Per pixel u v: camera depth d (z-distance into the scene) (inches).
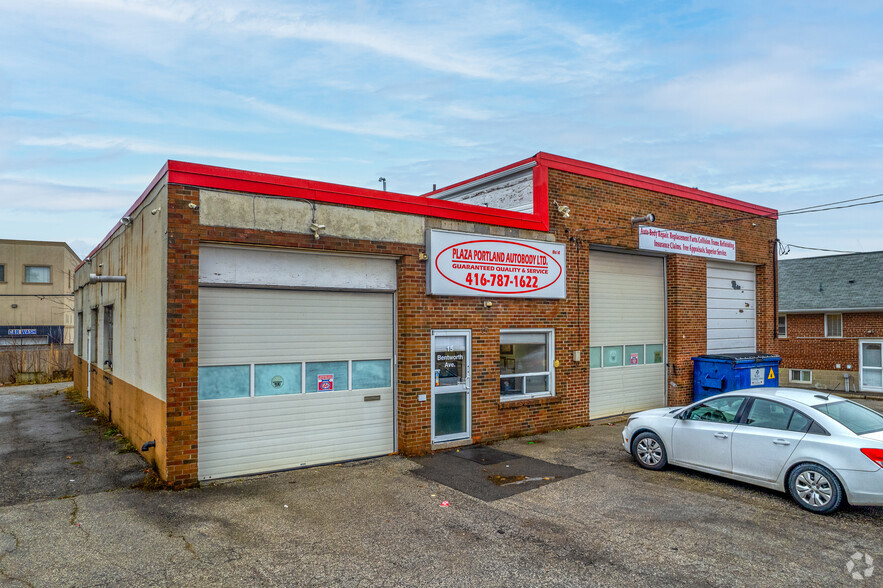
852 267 1075.9
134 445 406.3
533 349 490.6
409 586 205.8
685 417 347.6
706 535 252.2
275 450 359.9
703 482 334.0
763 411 313.7
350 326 394.3
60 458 385.1
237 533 254.4
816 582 207.3
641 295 599.5
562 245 501.0
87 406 642.8
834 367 1013.2
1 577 211.2
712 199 642.8
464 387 435.8
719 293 669.9
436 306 420.8
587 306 526.6
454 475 351.3
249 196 340.8
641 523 267.3
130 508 285.6
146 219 375.9
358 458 393.7
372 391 402.6
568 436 470.6
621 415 572.7
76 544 241.1
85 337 714.8
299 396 370.6
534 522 269.0
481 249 443.2
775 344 721.0
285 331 366.9
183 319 317.7
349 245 377.4
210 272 336.8
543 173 492.7
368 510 285.9
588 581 209.0
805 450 286.4
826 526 262.8
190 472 319.3
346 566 221.8
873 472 263.1
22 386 928.9
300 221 358.0
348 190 378.9
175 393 314.8
